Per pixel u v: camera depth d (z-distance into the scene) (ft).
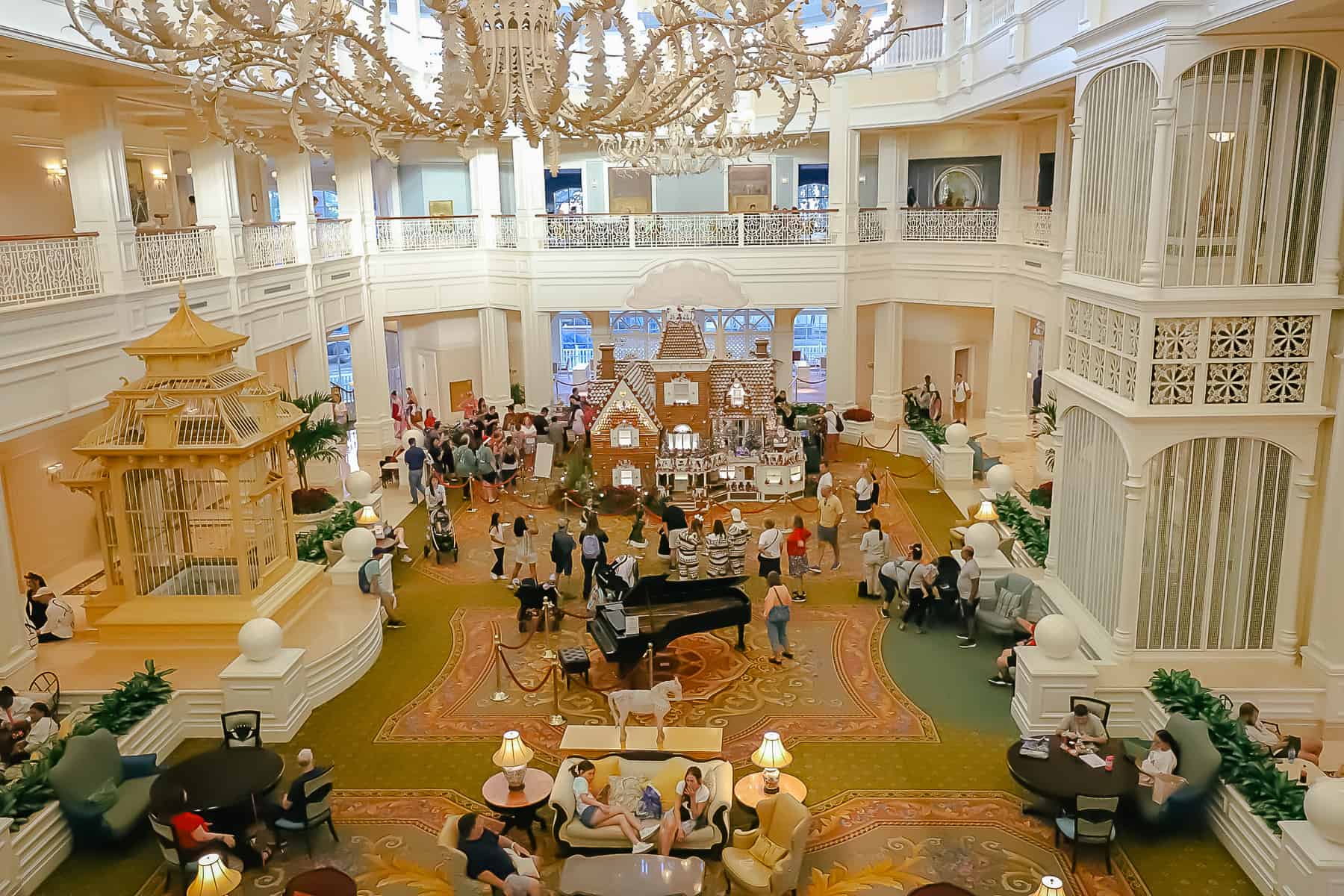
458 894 27.78
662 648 41.93
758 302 83.51
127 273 49.14
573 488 67.41
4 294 41.01
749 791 32.40
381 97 22.49
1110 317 40.50
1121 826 32.14
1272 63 35.65
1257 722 33.12
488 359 89.56
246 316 61.62
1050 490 58.65
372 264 81.56
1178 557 38.96
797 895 29.04
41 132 58.03
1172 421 37.40
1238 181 36.45
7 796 30.07
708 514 65.05
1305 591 38.63
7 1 34.63
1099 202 42.01
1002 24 60.03
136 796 32.24
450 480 73.15
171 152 74.28
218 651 42.32
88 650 42.83
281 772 32.35
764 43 23.54
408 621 49.57
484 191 86.84
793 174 96.48
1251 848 29.27
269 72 27.32
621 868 28.14
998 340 79.61
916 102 77.20
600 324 91.20
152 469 42.86
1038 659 37.96
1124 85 39.24
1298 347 36.81
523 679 43.34
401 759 37.01
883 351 86.79
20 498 54.70
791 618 49.16
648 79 22.35
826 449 76.69
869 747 37.35
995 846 31.35
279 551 47.34
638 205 97.76
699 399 70.85
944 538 59.26
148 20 20.06
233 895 29.43
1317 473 37.65
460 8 19.72
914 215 83.82
